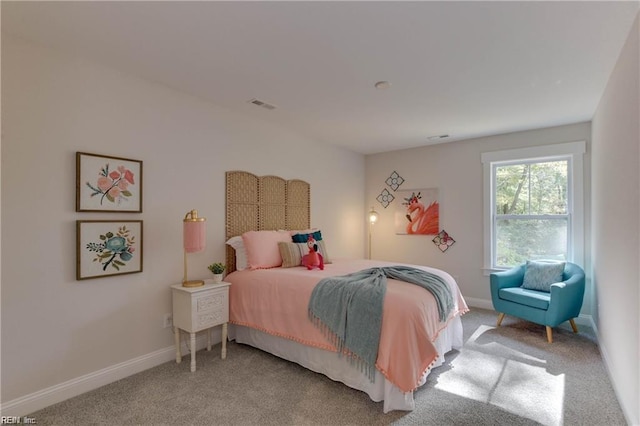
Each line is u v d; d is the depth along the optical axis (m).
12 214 2.03
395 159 5.33
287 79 2.69
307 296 2.64
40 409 2.11
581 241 3.80
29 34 2.03
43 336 2.15
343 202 5.19
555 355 2.92
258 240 3.36
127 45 2.18
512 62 2.37
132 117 2.63
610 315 2.55
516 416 2.04
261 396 2.28
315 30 1.98
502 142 4.34
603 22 1.87
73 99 2.30
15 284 2.04
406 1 1.70
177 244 2.94
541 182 4.17
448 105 3.25
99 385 2.40
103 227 2.43
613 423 1.97
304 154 4.44
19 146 2.06
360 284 2.49
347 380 2.39
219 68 2.51
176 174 2.94
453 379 2.50
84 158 2.33
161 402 2.20
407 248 5.18
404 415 2.06
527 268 3.83
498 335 3.42
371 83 2.75
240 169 3.54
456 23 1.90
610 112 2.54
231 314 3.12
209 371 2.65
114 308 2.51
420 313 2.19
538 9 1.76
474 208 4.57
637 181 1.75
